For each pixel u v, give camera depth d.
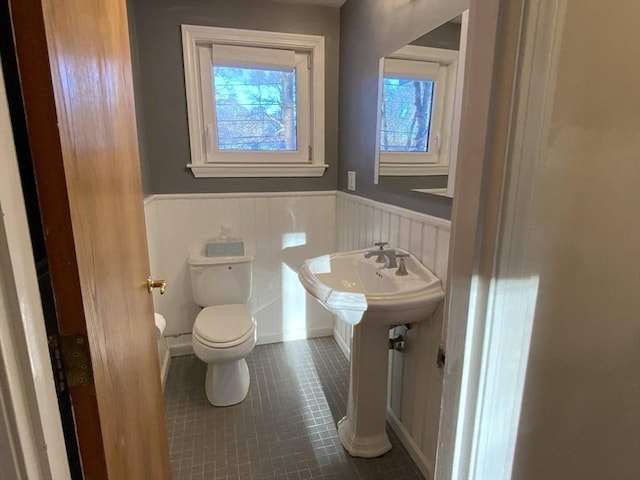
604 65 0.60
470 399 0.72
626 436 0.80
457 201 0.70
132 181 0.97
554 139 0.60
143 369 0.97
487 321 0.67
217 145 2.33
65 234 0.53
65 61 0.55
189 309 2.46
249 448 1.72
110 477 0.64
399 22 1.65
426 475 1.56
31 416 0.47
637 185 0.67
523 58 0.55
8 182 0.43
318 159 2.48
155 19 2.07
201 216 2.36
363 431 1.68
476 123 0.63
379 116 1.87
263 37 2.21
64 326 0.55
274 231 2.50
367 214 2.04
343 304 1.32
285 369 2.34
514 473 0.76
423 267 1.50
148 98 2.14
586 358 0.73
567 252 0.66
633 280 0.71
